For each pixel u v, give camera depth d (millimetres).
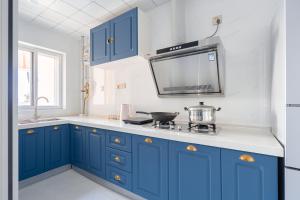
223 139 1234
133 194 1793
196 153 1317
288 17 948
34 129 2150
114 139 1916
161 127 1745
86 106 3258
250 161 1092
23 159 2039
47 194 1903
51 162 2334
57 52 3082
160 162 1521
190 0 2002
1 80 444
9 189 473
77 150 2439
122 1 2117
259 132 1503
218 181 1216
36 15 2416
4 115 451
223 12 1784
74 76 3293
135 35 2039
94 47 2518
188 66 1792
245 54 1658
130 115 2383
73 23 2658
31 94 2770
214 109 1500
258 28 1600
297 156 927
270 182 1030
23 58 2742
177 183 1418
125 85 2629
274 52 1341
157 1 2156
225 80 1754
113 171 1936
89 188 2033
